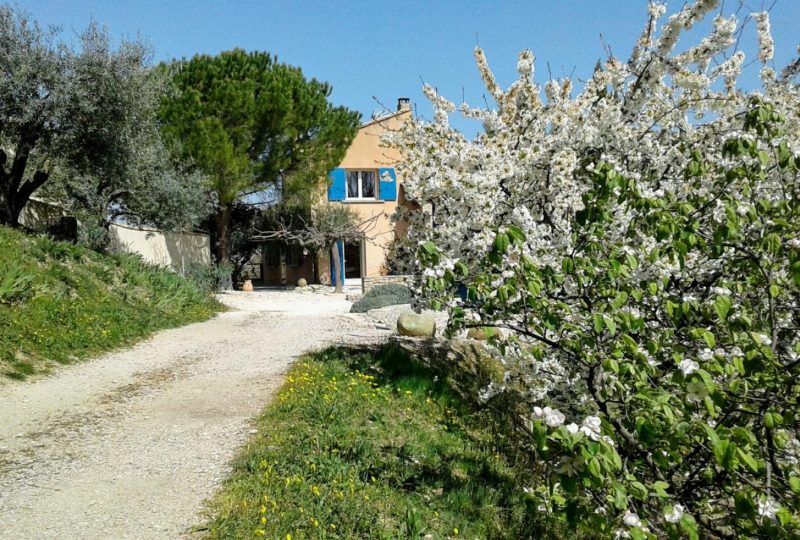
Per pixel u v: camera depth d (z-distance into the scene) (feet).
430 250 10.07
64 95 39.27
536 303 10.05
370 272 80.94
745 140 9.71
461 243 15.40
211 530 11.91
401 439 18.66
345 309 55.31
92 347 29.99
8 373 23.71
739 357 8.65
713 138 18.35
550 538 14.15
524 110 20.66
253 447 16.48
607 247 11.92
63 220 48.62
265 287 86.17
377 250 80.69
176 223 59.82
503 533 13.88
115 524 12.34
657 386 10.07
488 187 16.12
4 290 28.84
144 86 44.27
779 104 18.07
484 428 21.93
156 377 25.79
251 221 81.66
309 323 44.47
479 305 12.47
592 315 9.93
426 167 17.40
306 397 21.02
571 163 16.19
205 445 17.07
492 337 11.73
